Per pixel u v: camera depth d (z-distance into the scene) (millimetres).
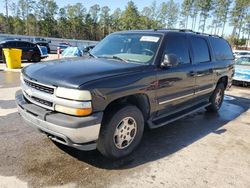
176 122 5836
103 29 93000
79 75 3363
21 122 5109
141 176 3465
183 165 3824
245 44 71938
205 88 5828
